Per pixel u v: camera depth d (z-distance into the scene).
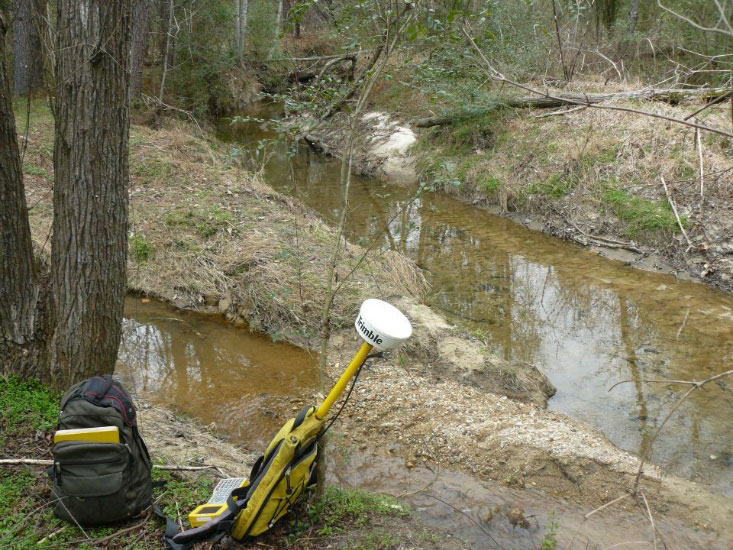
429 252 10.33
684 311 8.23
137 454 3.49
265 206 10.20
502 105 13.74
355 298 7.44
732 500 4.54
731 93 2.23
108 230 4.23
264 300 7.43
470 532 4.02
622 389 6.33
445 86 11.47
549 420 5.54
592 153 11.80
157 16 19.53
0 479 3.71
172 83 20.02
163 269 8.30
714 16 12.25
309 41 26.41
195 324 7.46
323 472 3.70
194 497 3.82
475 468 4.86
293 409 5.75
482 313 8.08
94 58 3.89
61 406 3.39
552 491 4.59
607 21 15.62
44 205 9.53
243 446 5.19
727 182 9.95
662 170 10.73
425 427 5.36
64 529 3.40
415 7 3.81
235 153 5.50
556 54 15.22
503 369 6.36
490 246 10.66
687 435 5.49
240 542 3.38
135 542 3.34
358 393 5.87
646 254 9.91
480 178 13.01
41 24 4.73
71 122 4.01
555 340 7.42
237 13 23.73
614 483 4.65
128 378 6.31
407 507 4.18
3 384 4.47
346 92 4.27
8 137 4.23
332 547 3.50
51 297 4.58
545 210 11.66
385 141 16.33
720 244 9.35
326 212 12.15
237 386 6.17
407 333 3.02
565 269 9.70
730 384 6.38
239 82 23.20
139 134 13.41
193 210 9.52
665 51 15.23
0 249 4.35
